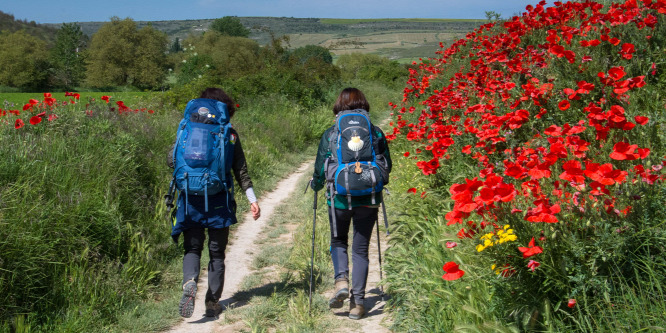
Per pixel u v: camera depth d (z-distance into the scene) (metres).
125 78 92.88
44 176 4.33
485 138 4.11
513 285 2.55
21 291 3.54
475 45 11.33
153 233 5.18
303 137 14.00
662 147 3.07
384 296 4.11
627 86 3.70
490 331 2.52
